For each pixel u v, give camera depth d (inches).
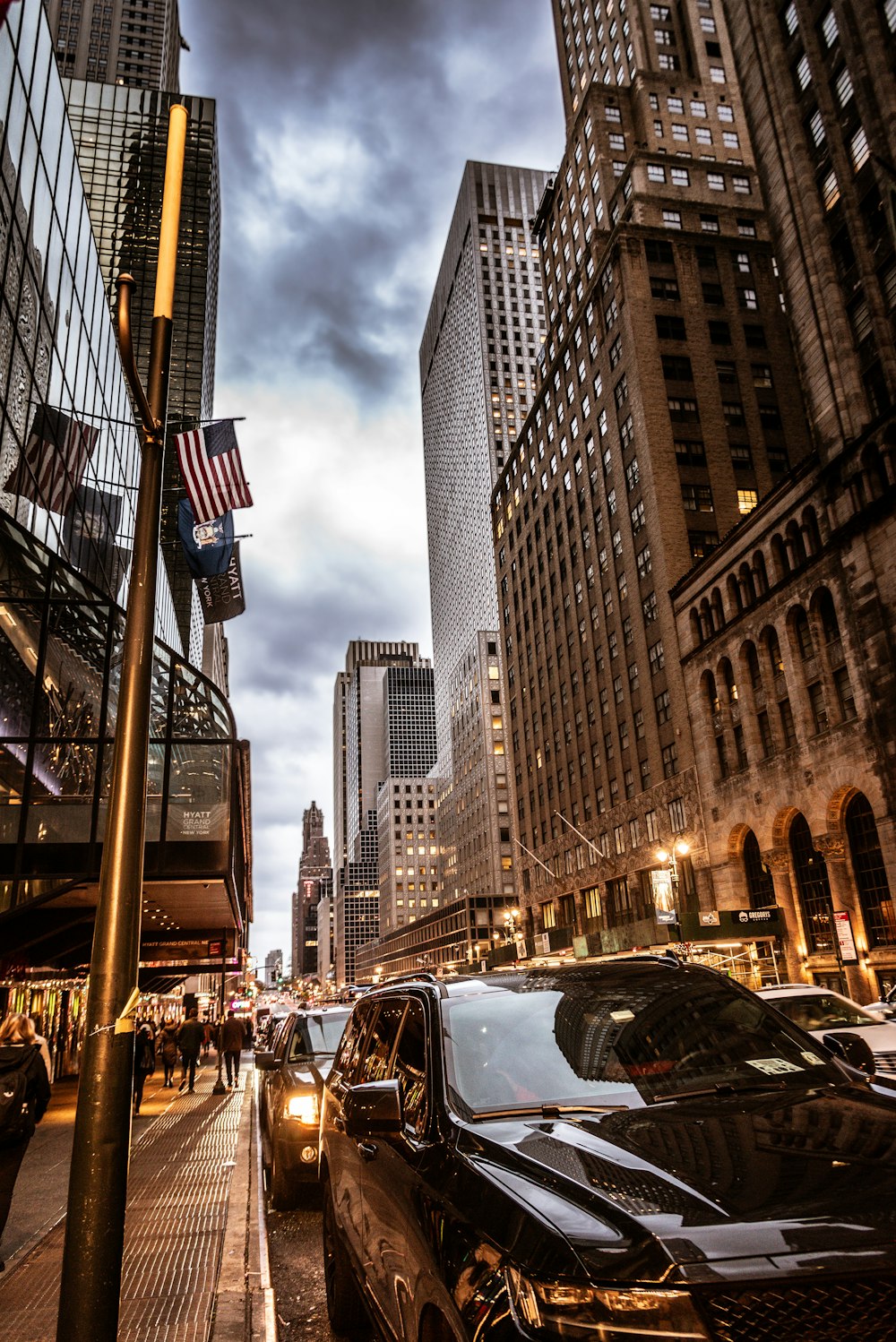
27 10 936.3
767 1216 94.7
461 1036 162.7
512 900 4131.4
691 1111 132.1
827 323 1504.7
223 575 658.2
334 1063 263.9
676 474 2121.1
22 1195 399.9
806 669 1501.0
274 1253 309.7
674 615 1967.3
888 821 1278.3
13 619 820.6
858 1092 137.7
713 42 2918.3
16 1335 214.8
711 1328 84.6
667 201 2481.5
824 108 1546.5
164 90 5034.5
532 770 2984.7
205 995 3112.7
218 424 458.6
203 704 863.1
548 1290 91.5
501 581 3447.3
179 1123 660.1
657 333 2269.9
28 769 787.4
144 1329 220.1
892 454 1330.0
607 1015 166.4
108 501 1369.3
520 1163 119.1
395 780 6953.7
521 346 5255.9
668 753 1990.7
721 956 1541.6
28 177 945.5
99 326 1325.0
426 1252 126.9
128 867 196.2
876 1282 86.8
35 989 1018.7
